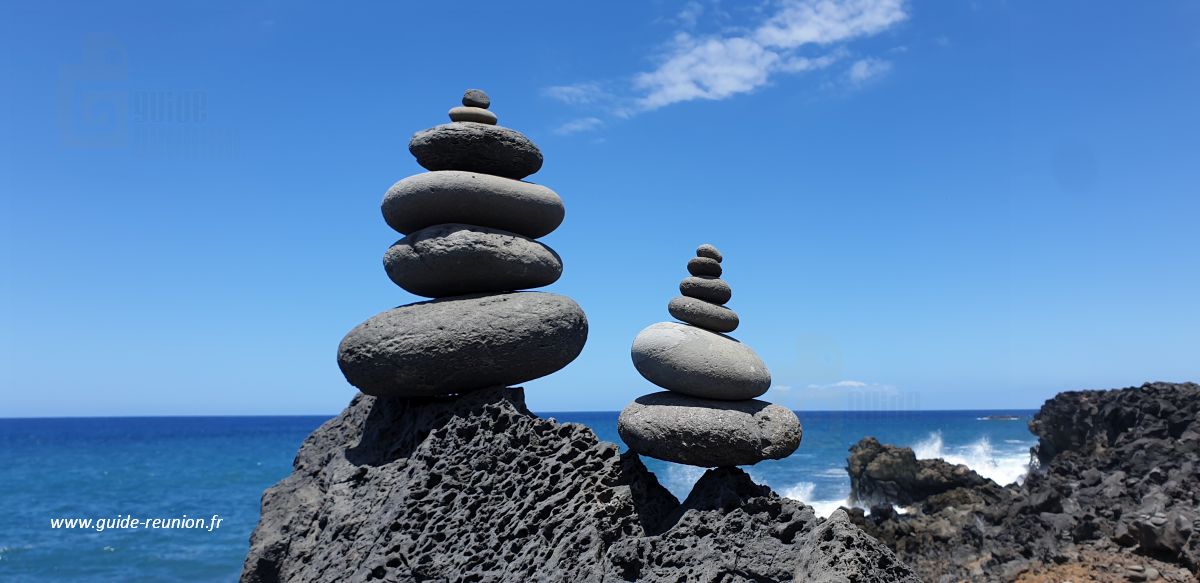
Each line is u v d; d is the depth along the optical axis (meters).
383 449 11.44
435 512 9.53
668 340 10.38
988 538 20.61
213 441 100.06
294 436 114.38
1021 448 61.97
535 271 11.45
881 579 8.48
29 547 30.36
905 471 28.27
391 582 9.04
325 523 10.72
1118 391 30.19
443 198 11.16
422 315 10.73
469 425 10.26
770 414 10.05
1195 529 17.66
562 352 11.06
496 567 9.20
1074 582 17.11
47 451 81.56
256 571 11.42
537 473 9.80
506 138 11.60
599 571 8.91
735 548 8.90
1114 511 20.30
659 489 10.41
